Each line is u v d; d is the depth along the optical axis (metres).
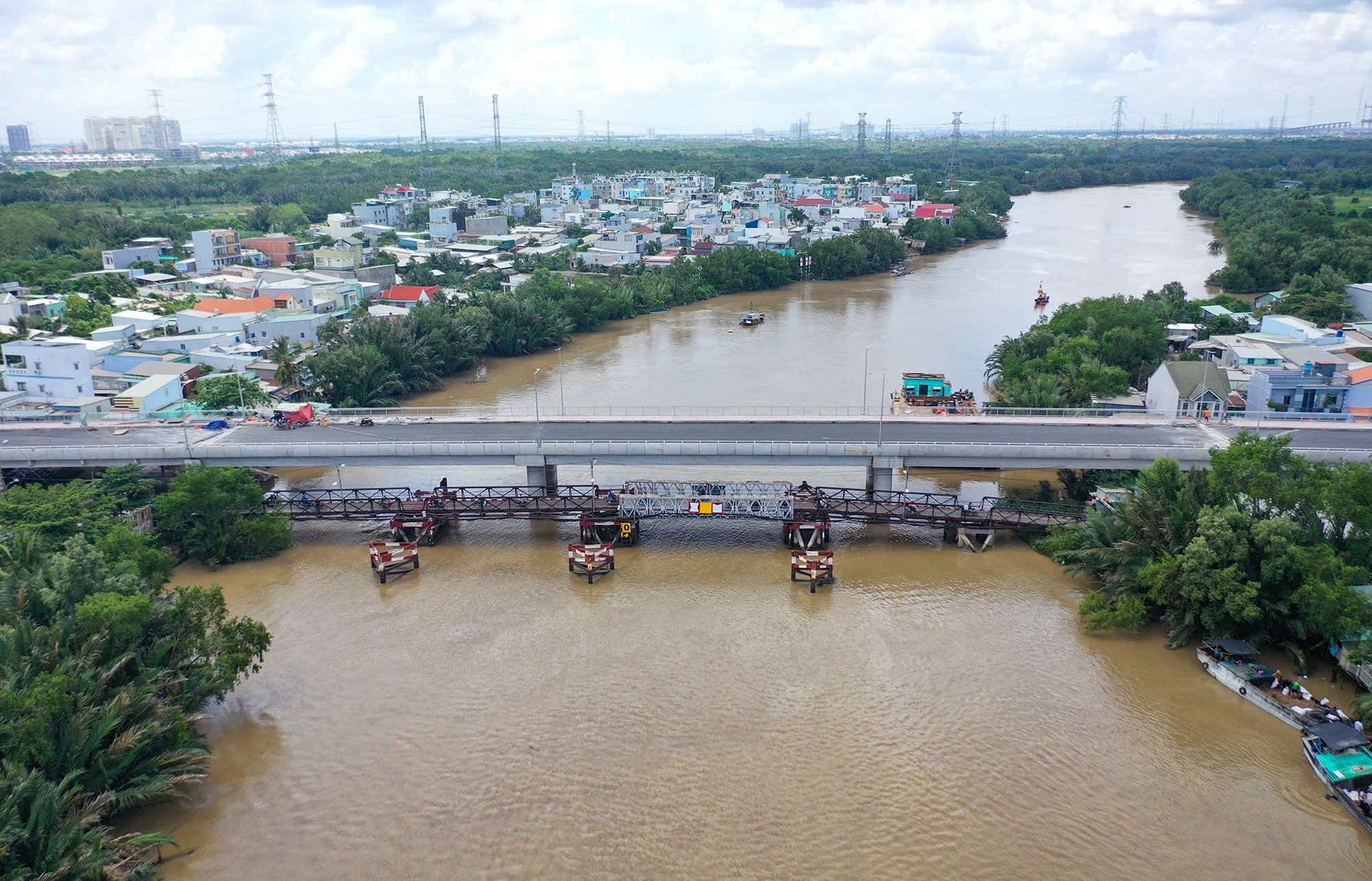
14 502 75.25
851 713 56.56
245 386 111.62
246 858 45.69
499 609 70.12
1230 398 103.81
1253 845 46.00
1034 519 80.44
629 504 81.50
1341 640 57.62
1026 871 44.47
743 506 80.81
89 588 53.97
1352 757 50.31
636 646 64.38
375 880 44.34
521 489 91.62
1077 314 131.62
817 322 173.12
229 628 56.25
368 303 167.38
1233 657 60.06
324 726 55.91
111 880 40.97
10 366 115.75
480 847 46.22
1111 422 92.81
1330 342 121.19
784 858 45.31
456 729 55.41
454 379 139.38
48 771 43.31
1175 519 65.94
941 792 49.84
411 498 87.38
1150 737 54.19
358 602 71.56
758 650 63.66
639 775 51.19
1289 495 62.25
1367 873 44.16
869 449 83.50
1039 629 66.31
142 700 47.78
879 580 74.44
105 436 93.75
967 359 141.75
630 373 138.12
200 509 77.62
